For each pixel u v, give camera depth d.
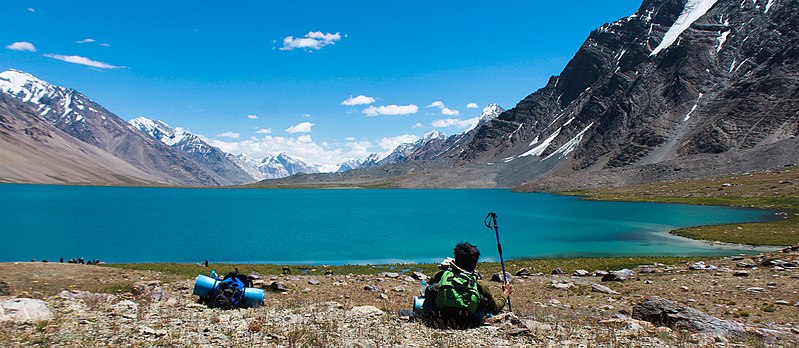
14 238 83.12
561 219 116.50
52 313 11.85
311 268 48.34
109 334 9.80
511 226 103.00
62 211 153.38
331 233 92.88
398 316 13.36
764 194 138.12
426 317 11.84
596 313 20.12
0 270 26.77
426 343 9.83
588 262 48.75
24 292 21.20
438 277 11.67
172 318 12.27
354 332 10.91
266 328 11.10
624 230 90.00
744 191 149.75
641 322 14.08
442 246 73.50
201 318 12.42
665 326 13.96
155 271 39.03
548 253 64.12
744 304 21.22
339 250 69.44
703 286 26.81
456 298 10.99
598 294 26.45
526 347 9.72
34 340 8.99
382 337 10.34
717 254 58.19
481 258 60.53
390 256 63.84
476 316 11.59
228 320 12.15
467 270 11.48
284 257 63.28
